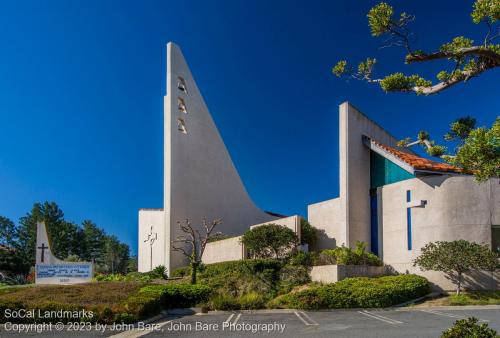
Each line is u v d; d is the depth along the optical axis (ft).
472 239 73.97
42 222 92.43
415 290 69.05
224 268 84.84
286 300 66.03
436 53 21.44
